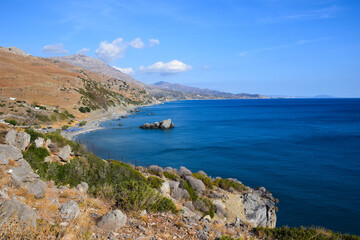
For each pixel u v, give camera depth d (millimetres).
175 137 81188
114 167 20531
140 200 10234
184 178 26406
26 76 131875
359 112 185250
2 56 173750
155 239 7195
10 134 14227
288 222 26891
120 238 6715
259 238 12812
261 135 84625
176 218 10156
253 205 25641
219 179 30125
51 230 5969
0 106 77125
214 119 142000
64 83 146625
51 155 16641
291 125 111625
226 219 21734
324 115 162375
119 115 149875
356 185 37281
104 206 9773
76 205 7797
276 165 48125
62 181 14609
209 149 62781
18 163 10016
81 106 124312
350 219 27281
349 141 72375
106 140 73375
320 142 71250
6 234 4871
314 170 44844
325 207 30203
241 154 57250
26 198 7863
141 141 73500
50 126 78062
